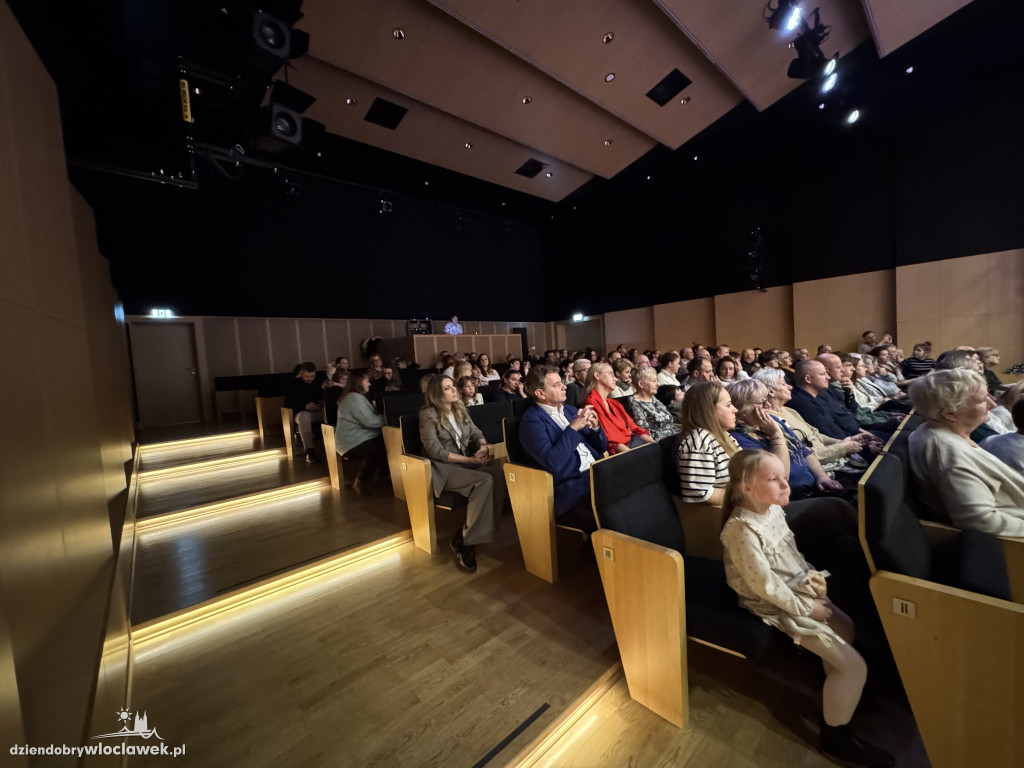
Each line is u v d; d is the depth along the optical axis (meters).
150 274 7.14
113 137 4.21
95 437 1.78
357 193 9.53
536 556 2.28
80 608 1.26
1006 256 6.81
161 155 4.58
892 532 1.22
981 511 1.46
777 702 1.43
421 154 8.14
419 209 10.56
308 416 4.64
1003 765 0.98
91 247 3.31
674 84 7.10
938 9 5.70
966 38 6.22
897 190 7.65
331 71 6.13
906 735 1.28
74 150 4.14
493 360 9.70
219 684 1.62
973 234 7.05
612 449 2.69
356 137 7.42
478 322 11.77
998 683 0.97
